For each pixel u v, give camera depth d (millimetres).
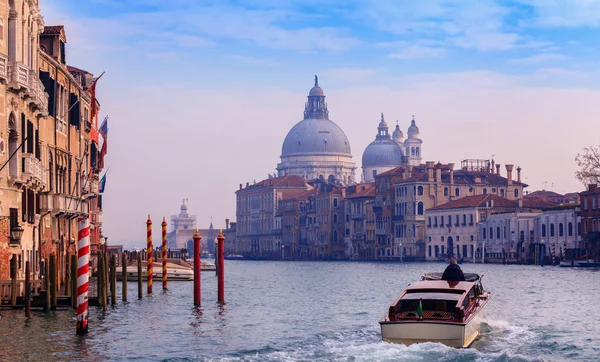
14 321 53500
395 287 109000
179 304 73125
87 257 48688
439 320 45188
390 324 45125
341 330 55875
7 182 58688
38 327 51469
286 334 53781
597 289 97625
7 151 58750
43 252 69938
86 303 49125
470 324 46562
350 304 77375
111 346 47188
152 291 89750
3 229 57844
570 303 77188
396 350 43281
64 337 48562
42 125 70750
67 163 81750
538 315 65500
